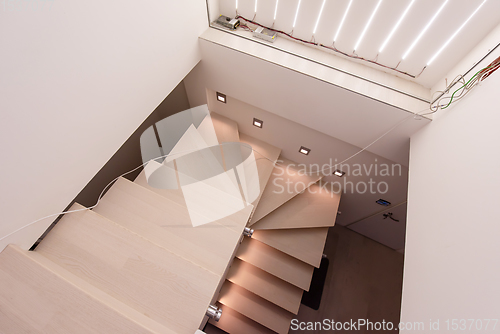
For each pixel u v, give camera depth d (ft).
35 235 4.73
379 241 14.21
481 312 2.89
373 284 12.92
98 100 4.91
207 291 4.58
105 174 9.75
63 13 3.69
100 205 5.76
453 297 3.38
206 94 10.23
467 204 3.91
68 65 4.04
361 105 7.36
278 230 11.02
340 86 7.20
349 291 12.66
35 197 4.40
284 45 8.10
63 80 4.05
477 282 3.13
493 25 5.72
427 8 6.08
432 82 7.33
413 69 7.34
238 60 7.92
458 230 3.86
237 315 10.43
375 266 13.50
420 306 3.92
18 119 3.61
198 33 7.59
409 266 4.68
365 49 7.54
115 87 5.20
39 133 4.00
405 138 7.48
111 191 5.94
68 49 3.94
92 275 4.64
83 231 5.07
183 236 5.51
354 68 7.78
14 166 3.81
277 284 10.34
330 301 12.35
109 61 4.78
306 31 7.84
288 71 7.52
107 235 5.06
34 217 4.55
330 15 7.20
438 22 6.20
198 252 5.34
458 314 3.18
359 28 7.14
